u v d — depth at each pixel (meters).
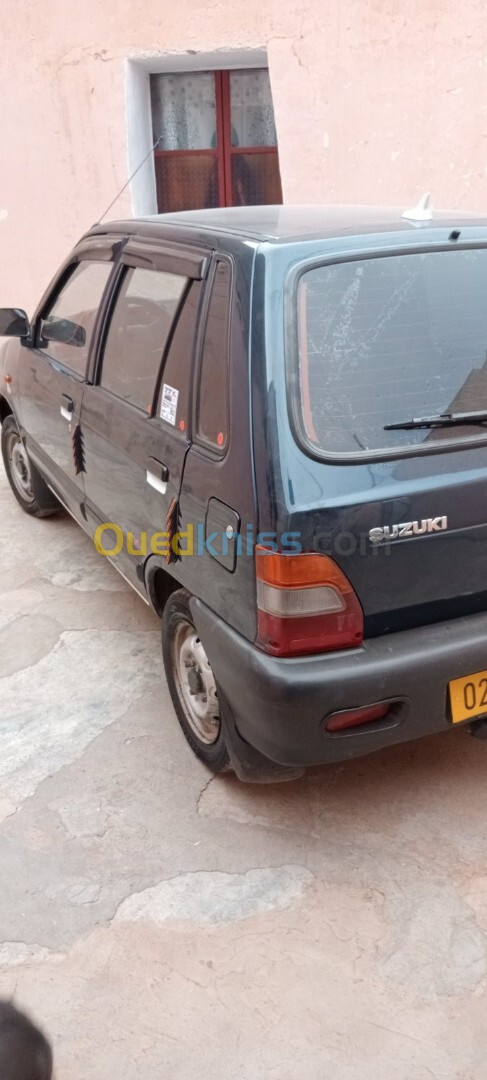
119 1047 2.08
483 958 2.25
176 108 6.99
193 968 2.27
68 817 2.80
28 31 6.50
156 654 3.71
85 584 4.35
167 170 7.21
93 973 2.27
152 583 3.14
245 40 6.06
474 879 2.49
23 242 7.21
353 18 5.74
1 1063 1.30
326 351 2.27
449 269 2.46
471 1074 1.97
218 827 2.73
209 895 2.49
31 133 6.82
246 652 2.32
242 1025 2.12
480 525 2.34
